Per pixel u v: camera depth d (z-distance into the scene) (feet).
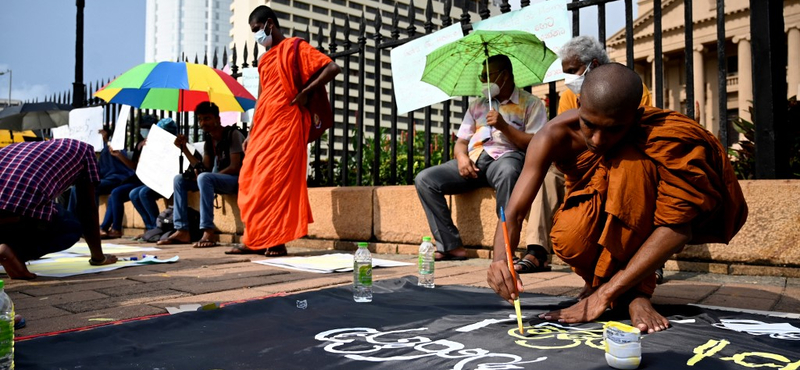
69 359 5.83
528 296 9.36
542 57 13.41
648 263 6.70
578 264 7.72
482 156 14.46
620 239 6.94
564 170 7.78
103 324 7.89
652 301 9.07
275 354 5.98
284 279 12.00
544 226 13.08
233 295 10.10
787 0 75.77
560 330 6.81
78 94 31.40
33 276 12.16
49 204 12.14
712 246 12.37
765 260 11.80
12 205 11.60
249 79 23.50
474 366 5.42
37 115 31.50
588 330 6.75
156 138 22.36
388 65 54.29
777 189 11.71
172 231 22.56
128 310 8.77
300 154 16.60
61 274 12.84
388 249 17.60
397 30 18.76
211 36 401.49
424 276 10.44
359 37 19.12
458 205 16.08
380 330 6.94
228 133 20.49
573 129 7.35
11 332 5.33
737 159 15.55
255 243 16.39
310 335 6.73
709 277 11.82
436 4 48.49
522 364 5.47
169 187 22.00
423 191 15.06
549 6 15.28
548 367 5.36
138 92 21.80
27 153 12.14
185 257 16.57
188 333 6.88
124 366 5.63
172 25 398.62
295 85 16.37
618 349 5.26
